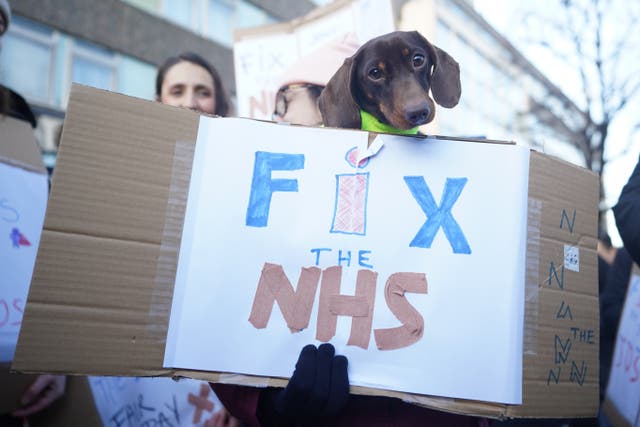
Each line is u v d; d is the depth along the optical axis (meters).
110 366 0.83
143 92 8.95
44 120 7.68
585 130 5.44
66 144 0.85
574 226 0.98
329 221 0.92
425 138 0.95
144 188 0.88
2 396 1.15
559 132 6.29
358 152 0.94
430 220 0.92
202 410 1.48
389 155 0.94
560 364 0.92
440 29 7.98
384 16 1.61
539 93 6.58
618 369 1.37
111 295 0.84
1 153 1.23
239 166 0.93
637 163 1.23
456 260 0.90
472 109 8.57
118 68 8.61
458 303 0.88
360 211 0.92
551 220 0.95
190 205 0.91
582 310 0.97
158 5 9.14
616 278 1.73
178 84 2.04
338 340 0.87
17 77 7.44
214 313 0.88
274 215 0.92
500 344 0.87
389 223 0.92
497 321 0.88
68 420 1.33
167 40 9.23
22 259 1.19
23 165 1.27
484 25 8.53
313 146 0.95
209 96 2.08
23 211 1.23
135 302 0.85
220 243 0.90
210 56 9.92
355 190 0.93
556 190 0.97
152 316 0.86
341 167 0.94
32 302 0.81
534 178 0.94
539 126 6.61
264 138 0.95
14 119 1.31
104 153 0.87
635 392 1.26
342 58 1.62
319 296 0.89
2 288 1.14
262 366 0.86
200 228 0.90
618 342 1.41
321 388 0.83
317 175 0.93
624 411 1.29
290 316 0.88
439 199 0.93
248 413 0.93
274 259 0.90
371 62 0.99
